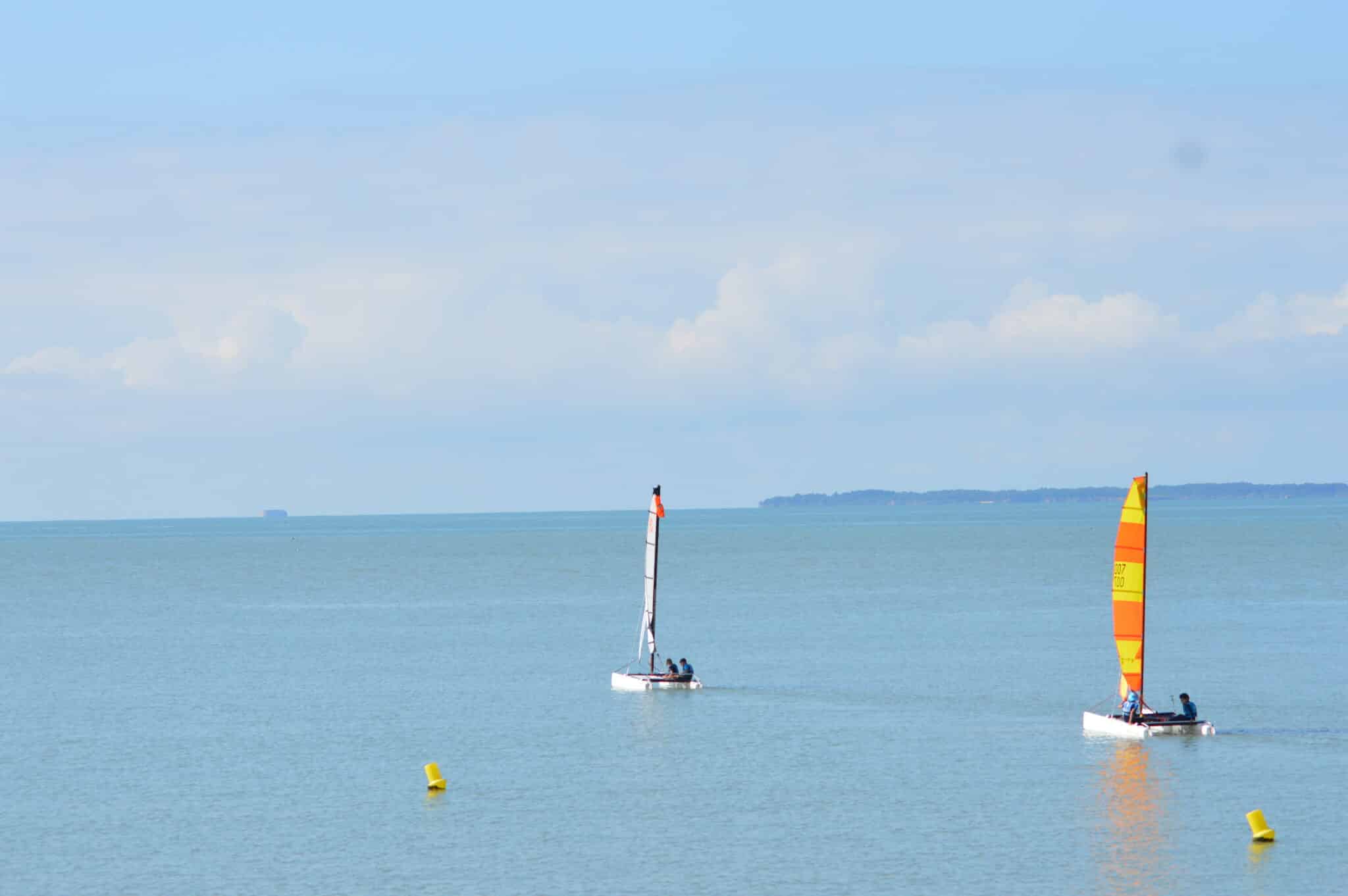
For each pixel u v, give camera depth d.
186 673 193.88
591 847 102.06
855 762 128.88
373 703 165.12
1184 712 143.12
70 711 161.50
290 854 101.12
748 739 139.88
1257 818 102.25
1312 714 151.25
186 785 122.19
